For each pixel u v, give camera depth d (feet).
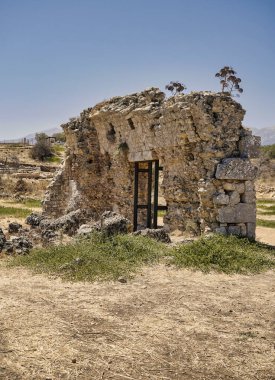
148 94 63.46
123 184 71.05
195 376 18.97
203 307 27.91
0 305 27.20
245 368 19.79
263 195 155.12
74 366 19.56
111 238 44.45
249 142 51.62
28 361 19.89
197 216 53.52
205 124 50.57
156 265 38.75
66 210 80.69
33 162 234.99
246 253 41.65
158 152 60.39
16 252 42.75
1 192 148.25
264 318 26.22
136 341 22.38
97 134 78.18
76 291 30.60
